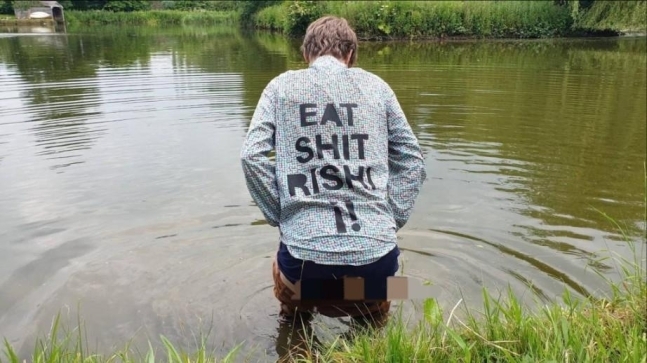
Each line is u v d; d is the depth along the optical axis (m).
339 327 2.34
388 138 2.23
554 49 15.02
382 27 18.59
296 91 2.09
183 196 3.80
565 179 4.21
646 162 4.64
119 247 3.04
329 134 2.06
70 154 4.73
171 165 4.46
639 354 1.79
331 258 2.03
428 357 1.83
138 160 4.58
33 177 4.15
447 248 3.06
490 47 15.78
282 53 13.18
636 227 3.34
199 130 5.56
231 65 10.63
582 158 4.73
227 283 2.70
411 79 8.96
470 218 3.46
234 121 5.92
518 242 3.14
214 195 3.82
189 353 2.16
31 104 6.73
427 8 18.98
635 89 8.08
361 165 2.07
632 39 18.61
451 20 18.98
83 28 25.97
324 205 2.04
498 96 7.49
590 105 6.93
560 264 2.88
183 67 10.30
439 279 2.73
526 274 2.78
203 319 2.40
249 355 2.16
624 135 5.50
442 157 4.73
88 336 2.25
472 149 4.97
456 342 1.90
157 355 2.15
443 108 6.66
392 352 1.84
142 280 2.71
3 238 3.12
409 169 2.22
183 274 2.77
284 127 2.09
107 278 2.72
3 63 10.64
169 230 3.27
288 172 2.07
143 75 9.20
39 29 24.12
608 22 19.02
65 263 2.86
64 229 3.26
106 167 4.40
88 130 5.52
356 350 2.00
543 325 2.03
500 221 3.42
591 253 3.01
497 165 4.53
